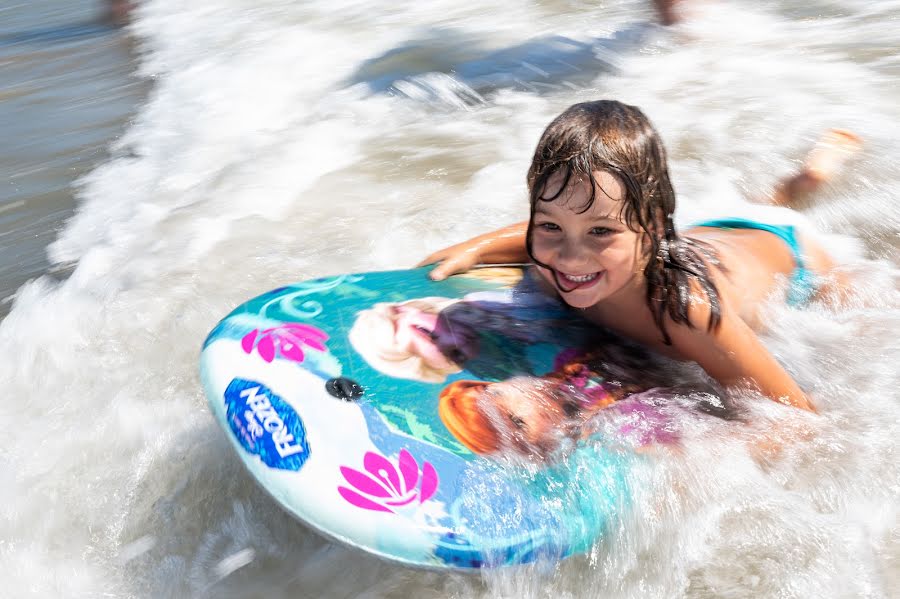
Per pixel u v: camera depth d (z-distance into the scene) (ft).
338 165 16.33
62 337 11.34
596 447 7.64
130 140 18.92
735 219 10.96
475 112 18.66
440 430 7.53
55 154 18.43
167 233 14.08
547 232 7.42
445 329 8.61
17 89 24.03
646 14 24.85
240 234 13.79
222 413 7.79
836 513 7.84
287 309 8.83
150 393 10.09
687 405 8.16
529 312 8.95
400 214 14.03
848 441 8.34
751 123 16.69
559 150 7.10
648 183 7.33
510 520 7.05
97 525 8.47
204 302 11.80
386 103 19.66
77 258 13.66
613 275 7.51
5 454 9.37
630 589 7.32
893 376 9.36
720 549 7.54
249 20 29.63
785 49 21.03
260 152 17.34
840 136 13.71
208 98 21.31
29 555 8.21
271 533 8.24
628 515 7.39
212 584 7.83
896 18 22.52
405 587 7.63
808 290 10.52
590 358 8.43
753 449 8.06
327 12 29.68
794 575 7.36
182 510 8.54
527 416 7.77
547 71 20.93
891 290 10.85
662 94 18.75
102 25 31.65
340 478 7.14
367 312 8.77
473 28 25.27
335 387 7.75
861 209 13.20
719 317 7.97
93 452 9.31
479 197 14.44
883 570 7.41
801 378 9.27
